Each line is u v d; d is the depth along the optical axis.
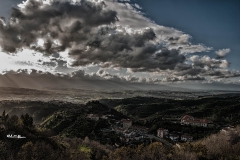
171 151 102.00
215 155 95.88
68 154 105.19
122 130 179.25
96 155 115.81
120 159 100.00
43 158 89.00
